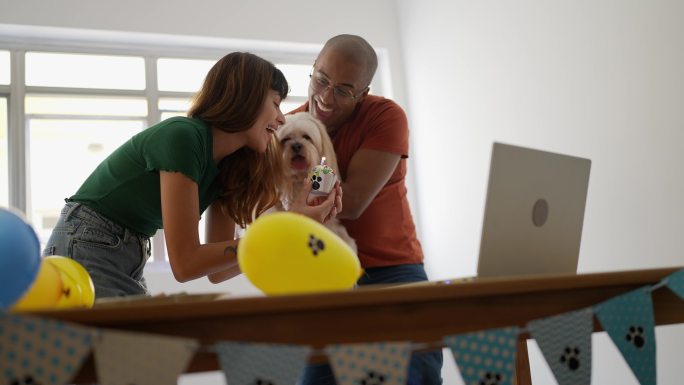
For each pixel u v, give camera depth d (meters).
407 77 4.03
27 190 3.60
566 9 2.53
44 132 3.69
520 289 0.85
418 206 3.94
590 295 0.91
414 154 3.96
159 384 0.69
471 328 0.84
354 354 0.76
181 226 1.28
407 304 0.81
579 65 2.46
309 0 3.94
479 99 3.20
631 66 2.18
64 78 3.71
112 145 3.80
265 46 3.93
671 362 2.06
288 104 4.07
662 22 2.04
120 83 3.81
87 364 0.75
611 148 2.29
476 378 0.79
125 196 1.41
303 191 1.57
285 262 0.90
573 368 0.84
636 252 2.18
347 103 1.94
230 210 1.67
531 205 1.09
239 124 1.46
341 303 0.77
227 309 0.73
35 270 0.81
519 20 2.84
